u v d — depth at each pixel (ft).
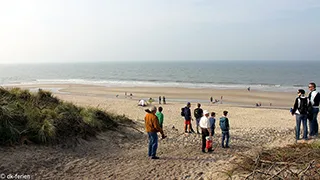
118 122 38.19
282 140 34.14
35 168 19.71
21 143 22.44
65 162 21.91
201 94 154.61
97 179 19.63
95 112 35.09
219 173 19.99
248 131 46.57
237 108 105.91
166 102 126.11
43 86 204.74
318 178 14.93
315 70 459.32
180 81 261.65
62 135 25.80
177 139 36.06
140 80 278.87
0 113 23.13
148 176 20.80
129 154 26.78
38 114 26.94
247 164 19.25
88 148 26.21
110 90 176.04
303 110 29.04
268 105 118.52
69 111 30.86
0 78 323.98
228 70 484.74
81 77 336.08
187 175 21.12
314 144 22.84
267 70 474.08
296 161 17.54
